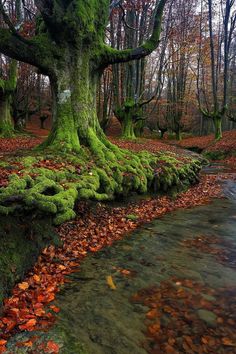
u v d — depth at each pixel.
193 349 3.38
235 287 4.68
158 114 44.91
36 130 34.34
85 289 4.55
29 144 15.24
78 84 9.33
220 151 24.34
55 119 9.50
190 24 33.72
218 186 12.91
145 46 9.72
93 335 3.55
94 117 9.97
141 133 39.91
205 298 4.36
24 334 3.47
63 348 3.31
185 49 33.72
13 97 27.52
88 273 5.04
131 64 27.36
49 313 3.91
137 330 3.66
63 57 9.12
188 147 29.56
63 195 5.98
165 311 4.04
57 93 9.33
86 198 6.83
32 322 3.66
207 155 24.91
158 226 7.56
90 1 9.34
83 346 3.37
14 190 5.38
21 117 30.22
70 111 9.29
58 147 8.84
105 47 9.77
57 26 8.73
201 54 35.41
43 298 4.20
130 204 8.77
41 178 6.25
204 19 32.94
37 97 40.91
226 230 7.34
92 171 7.86
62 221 5.62
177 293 4.48
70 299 4.27
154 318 3.89
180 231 7.23
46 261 5.20
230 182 13.92
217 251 6.07
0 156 8.50
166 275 5.04
